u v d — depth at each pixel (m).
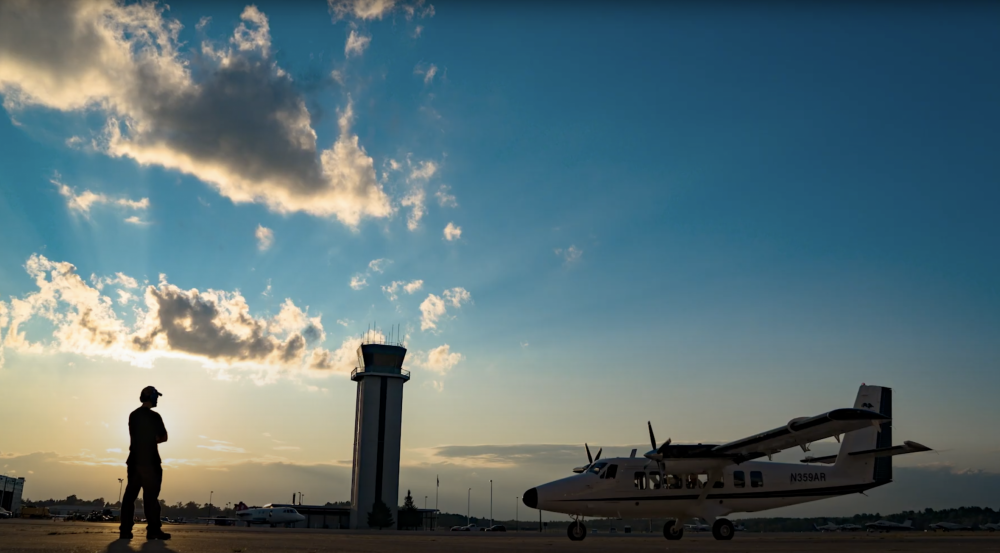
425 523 123.25
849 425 24.97
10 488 94.75
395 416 109.00
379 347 110.00
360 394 111.62
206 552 9.12
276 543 13.27
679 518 28.52
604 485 27.20
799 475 29.31
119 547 9.74
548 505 26.83
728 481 28.27
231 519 89.38
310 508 109.38
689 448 26.97
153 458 12.30
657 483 27.59
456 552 11.66
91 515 79.62
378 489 105.56
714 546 18.42
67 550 8.83
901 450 29.17
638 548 15.88
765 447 26.77
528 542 20.20
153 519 12.20
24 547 9.41
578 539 26.86
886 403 31.70
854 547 17.72
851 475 30.05
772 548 16.64
